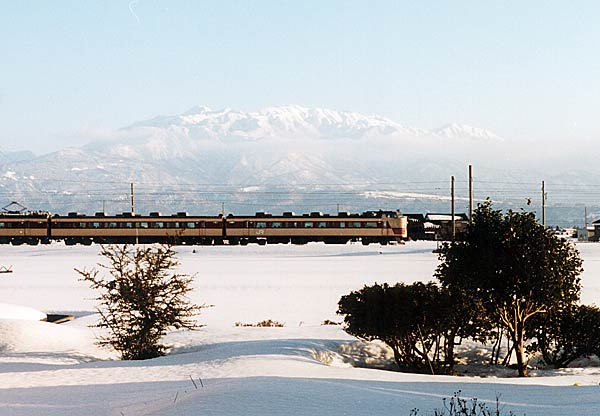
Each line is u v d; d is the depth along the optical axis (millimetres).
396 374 20516
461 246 23609
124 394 17344
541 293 22656
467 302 23672
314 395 14797
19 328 29578
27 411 15703
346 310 24531
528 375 23328
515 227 22984
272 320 35906
